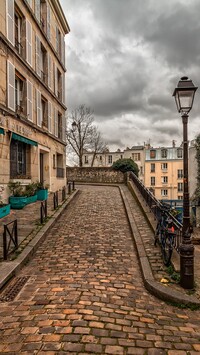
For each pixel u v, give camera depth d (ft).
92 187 71.10
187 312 12.82
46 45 53.72
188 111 15.66
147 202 35.65
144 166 168.76
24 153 44.29
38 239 22.62
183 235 15.14
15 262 17.49
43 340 9.74
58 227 28.53
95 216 34.12
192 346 9.88
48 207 37.45
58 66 63.41
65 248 21.86
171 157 164.14
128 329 10.75
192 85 15.51
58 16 62.13
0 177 33.78
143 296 14.20
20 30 42.88
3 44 34.73
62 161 66.90
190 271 14.73
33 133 45.65
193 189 40.68
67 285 14.96
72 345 9.46
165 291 14.05
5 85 35.22
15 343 9.57
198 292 14.25
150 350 9.47
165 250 18.75
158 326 11.21
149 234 25.26
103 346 9.50
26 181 42.60
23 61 40.73
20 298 13.37
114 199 47.80
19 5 40.78
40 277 16.17
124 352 9.25
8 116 35.70
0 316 11.56
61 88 65.82
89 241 23.84
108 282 15.60
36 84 47.39
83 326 10.71
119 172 86.99
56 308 12.22
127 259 19.70
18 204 35.53
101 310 12.16
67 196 48.62
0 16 34.01
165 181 164.35
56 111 60.70
